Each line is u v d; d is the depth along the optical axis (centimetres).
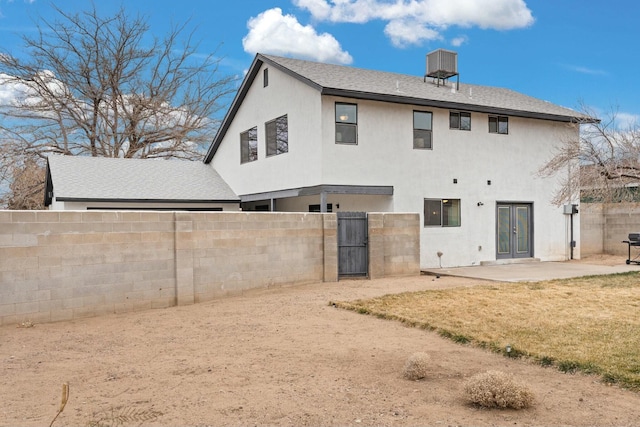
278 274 1094
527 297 927
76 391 454
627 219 1841
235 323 752
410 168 1493
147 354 583
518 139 1694
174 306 918
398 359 550
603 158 1395
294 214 1129
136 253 877
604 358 529
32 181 2653
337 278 1198
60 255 792
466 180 1591
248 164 1784
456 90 1733
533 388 452
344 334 674
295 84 1484
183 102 3047
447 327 686
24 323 751
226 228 1001
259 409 405
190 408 408
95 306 828
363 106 1425
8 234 743
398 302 889
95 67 2820
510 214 1688
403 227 1288
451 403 418
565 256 1767
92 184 1595
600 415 390
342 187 1382
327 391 447
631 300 877
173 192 1681
